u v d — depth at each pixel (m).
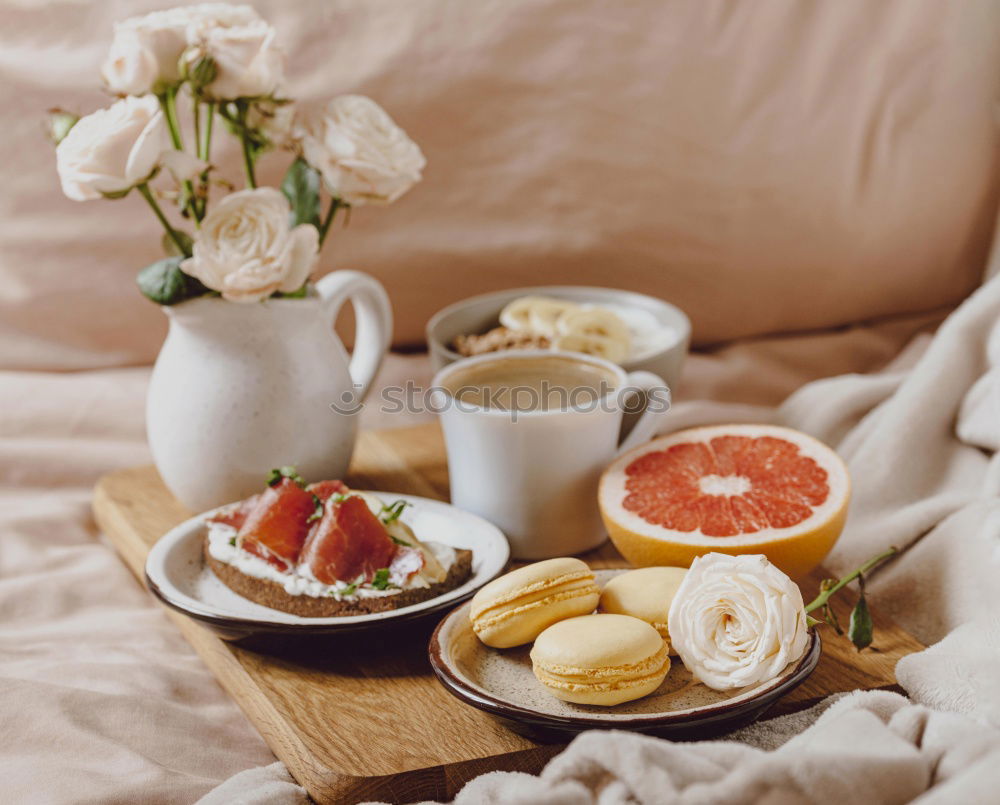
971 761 0.57
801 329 1.42
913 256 1.38
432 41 1.26
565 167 1.30
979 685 0.68
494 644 0.70
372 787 0.64
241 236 0.82
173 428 0.91
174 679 0.81
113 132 0.78
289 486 0.79
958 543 0.83
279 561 0.79
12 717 0.72
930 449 0.96
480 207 1.31
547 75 1.28
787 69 1.30
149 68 0.81
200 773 0.71
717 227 1.33
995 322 1.00
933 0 1.30
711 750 0.59
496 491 0.86
